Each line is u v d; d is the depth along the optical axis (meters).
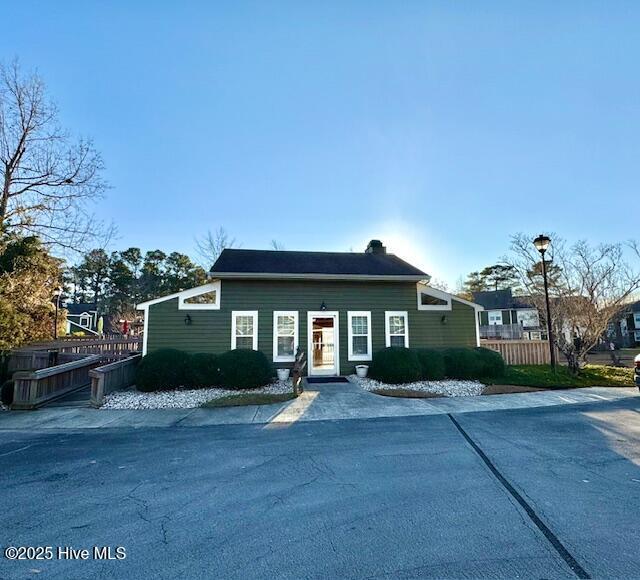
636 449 5.25
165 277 47.84
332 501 3.65
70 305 43.91
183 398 9.50
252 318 12.52
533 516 3.27
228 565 2.60
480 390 10.32
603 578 2.38
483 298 42.03
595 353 25.44
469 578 2.39
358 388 10.63
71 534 3.09
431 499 3.66
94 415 8.03
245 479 4.29
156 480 4.29
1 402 8.96
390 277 12.99
